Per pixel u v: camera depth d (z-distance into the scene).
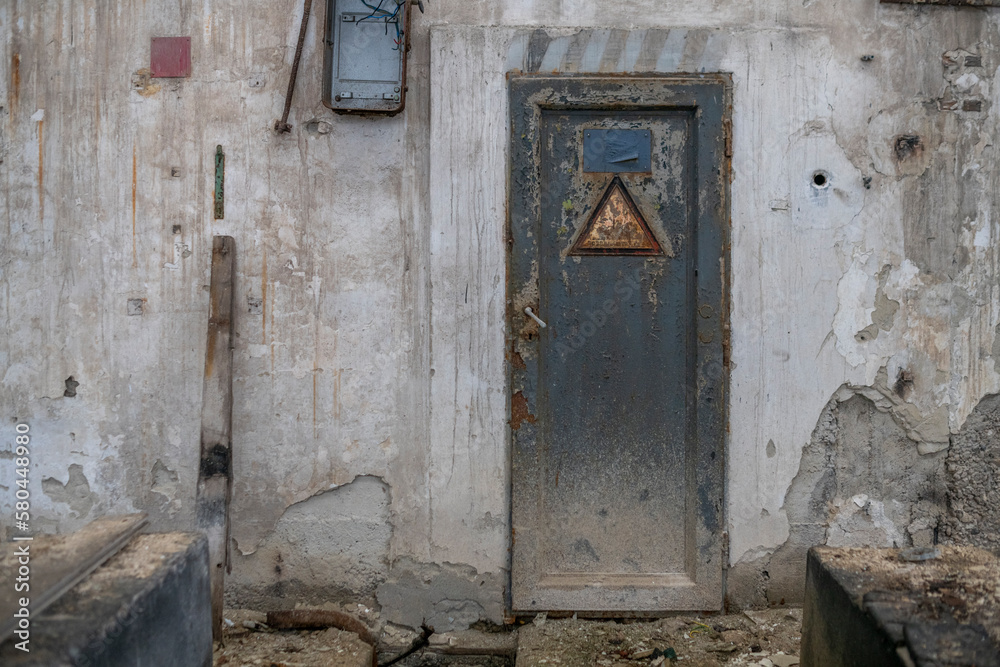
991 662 1.63
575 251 2.91
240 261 2.92
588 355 2.94
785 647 2.74
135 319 2.93
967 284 2.94
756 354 2.93
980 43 2.91
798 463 2.95
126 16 2.91
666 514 2.96
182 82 2.92
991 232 2.94
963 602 1.90
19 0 2.90
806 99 2.89
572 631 2.89
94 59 2.91
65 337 2.93
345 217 2.92
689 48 2.88
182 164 2.92
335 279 2.93
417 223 2.92
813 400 2.94
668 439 2.95
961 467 2.96
